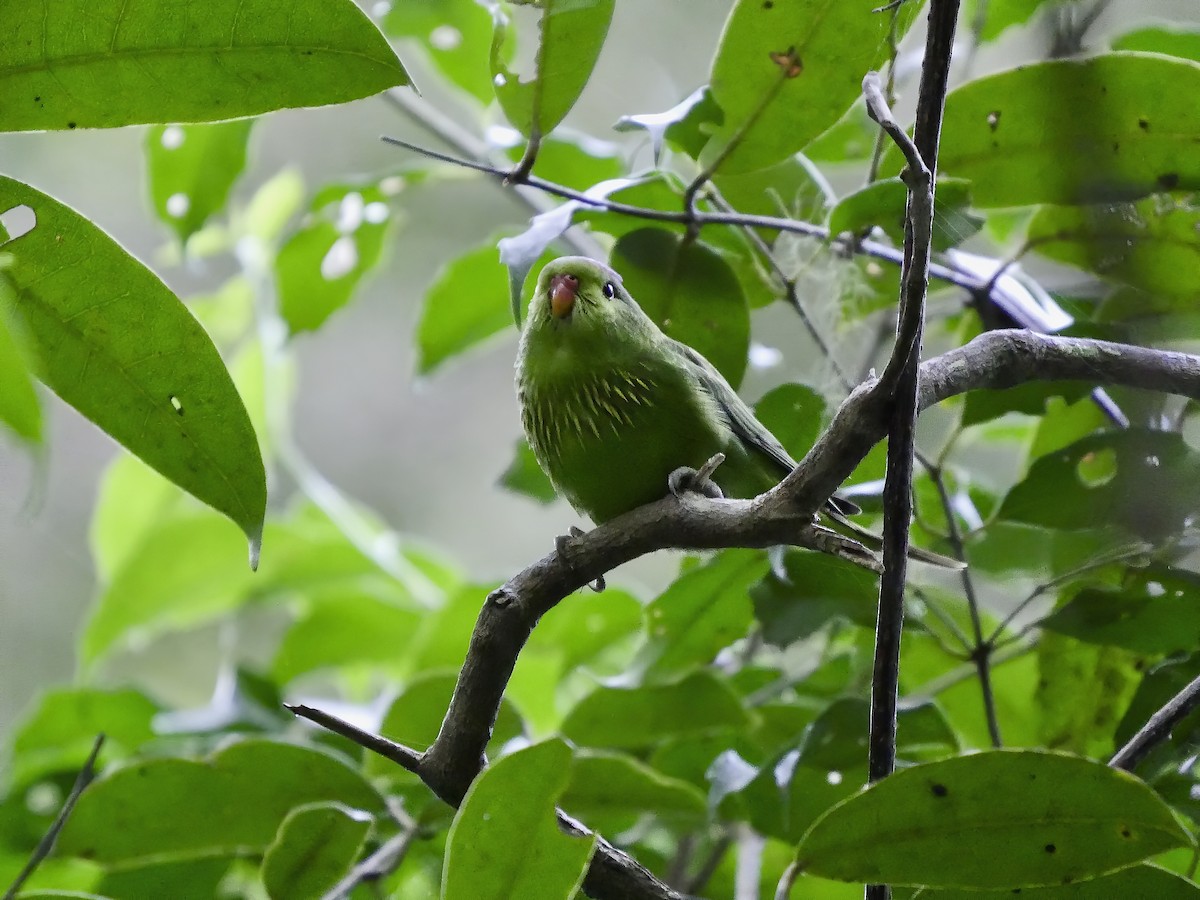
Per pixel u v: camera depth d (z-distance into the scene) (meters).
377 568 9.63
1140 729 5.79
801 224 6.23
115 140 14.62
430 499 16.16
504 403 16.59
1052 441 7.05
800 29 5.75
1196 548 6.09
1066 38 6.90
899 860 4.52
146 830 6.25
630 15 11.52
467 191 15.24
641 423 6.57
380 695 9.65
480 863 4.28
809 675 7.29
